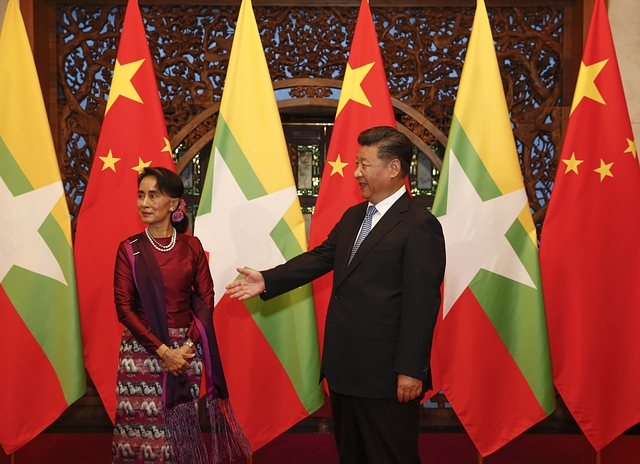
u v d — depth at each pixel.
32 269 2.85
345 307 2.22
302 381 2.95
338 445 2.34
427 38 3.80
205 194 2.92
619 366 2.92
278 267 2.50
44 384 2.86
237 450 2.52
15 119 2.87
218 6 3.78
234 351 2.96
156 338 2.36
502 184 2.90
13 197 2.85
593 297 2.92
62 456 3.15
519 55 3.78
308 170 4.19
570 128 2.95
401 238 2.17
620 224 2.90
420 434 3.55
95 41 3.81
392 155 2.24
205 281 2.56
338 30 3.80
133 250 2.44
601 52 2.93
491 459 3.15
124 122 2.93
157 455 2.38
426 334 2.06
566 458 3.16
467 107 2.91
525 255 2.90
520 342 2.90
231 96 2.94
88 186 2.93
